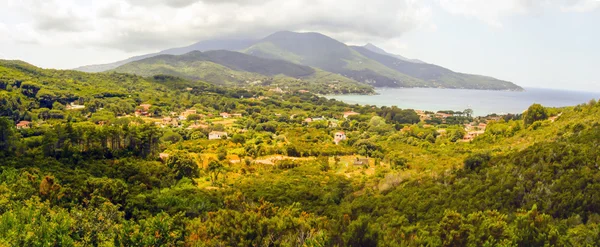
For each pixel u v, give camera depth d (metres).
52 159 59.62
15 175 49.03
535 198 32.16
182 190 53.69
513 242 24.77
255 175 70.00
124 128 70.31
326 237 28.25
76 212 35.28
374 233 27.97
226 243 29.98
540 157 38.38
